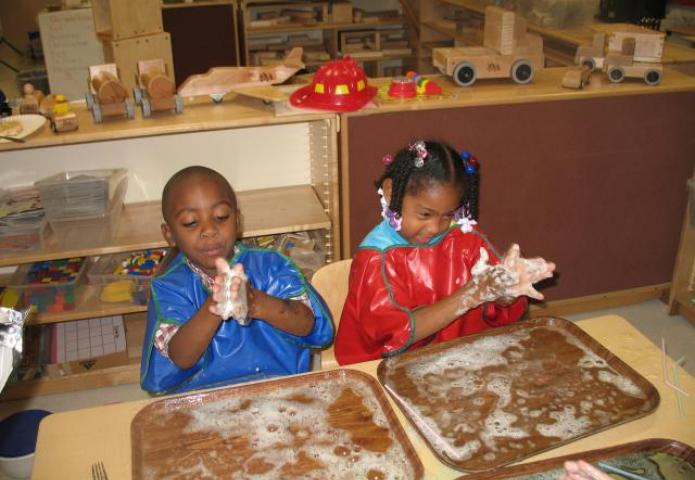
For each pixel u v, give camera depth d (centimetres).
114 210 216
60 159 229
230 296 102
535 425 102
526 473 92
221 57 471
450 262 148
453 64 230
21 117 202
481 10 379
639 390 110
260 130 239
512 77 236
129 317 264
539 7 322
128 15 279
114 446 102
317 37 527
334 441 99
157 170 237
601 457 95
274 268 135
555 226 252
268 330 135
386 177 141
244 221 220
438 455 95
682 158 252
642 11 354
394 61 528
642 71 235
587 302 273
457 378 113
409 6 493
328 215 228
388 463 95
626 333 129
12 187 229
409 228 137
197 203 118
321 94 209
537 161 237
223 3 458
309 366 141
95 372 239
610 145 242
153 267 233
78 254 208
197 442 99
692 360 249
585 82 237
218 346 131
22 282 230
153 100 203
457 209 144
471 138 225
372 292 139
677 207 262
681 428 103
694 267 267
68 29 414
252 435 100
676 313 275
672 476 92
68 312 222
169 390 127
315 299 135
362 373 112
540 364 116
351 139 213
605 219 256
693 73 268
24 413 202
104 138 190
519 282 118
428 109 215
